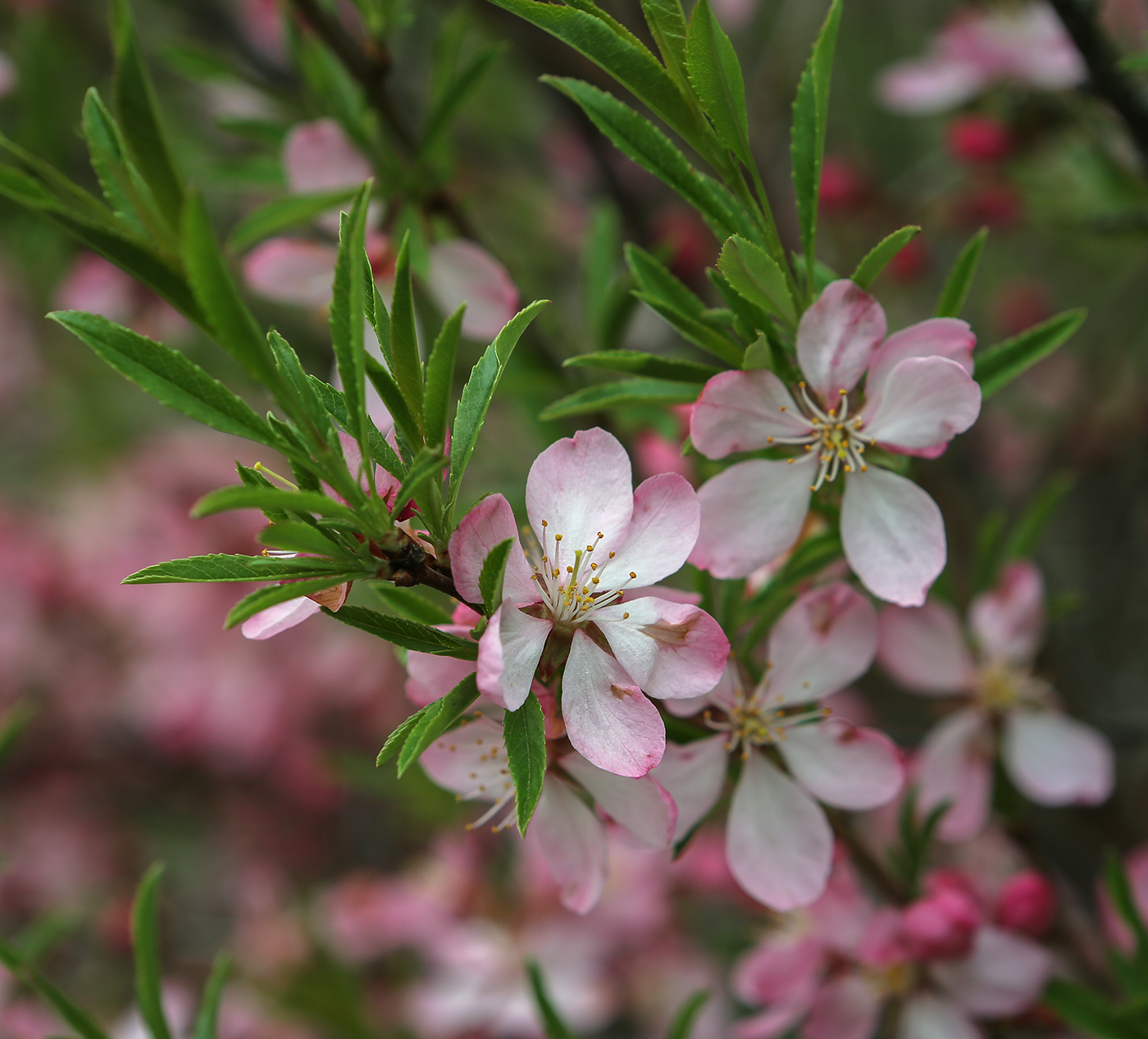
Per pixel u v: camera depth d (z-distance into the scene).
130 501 0.65
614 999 0.46
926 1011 0.33
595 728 0.28
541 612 0.28
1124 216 0.39
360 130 0.35
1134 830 0.40
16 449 0.78
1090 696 0.48
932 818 0.33
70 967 0.56
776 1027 0.34
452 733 0.29
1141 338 0.56
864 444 0.30
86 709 0.64
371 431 0.28
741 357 0.30
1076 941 0.36
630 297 0.36
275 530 0.27
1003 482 0.57
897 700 0.43
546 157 0.59
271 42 0.54
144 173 0.27
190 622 0.63
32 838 0.62
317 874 0.60
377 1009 0.48
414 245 0.35
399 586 0.28
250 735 0.62
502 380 0.35
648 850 0.29
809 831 0.30
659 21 0.29
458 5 0.45
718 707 0.30
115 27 0.27
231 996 0.49
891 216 0.53
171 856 0.64
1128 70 0.32
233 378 0.45
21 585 0.64
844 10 0.65
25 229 0.43
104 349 0.27
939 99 0.45
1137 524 0.55
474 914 0.45
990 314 0.63
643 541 0.29
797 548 0.31
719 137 0.29
